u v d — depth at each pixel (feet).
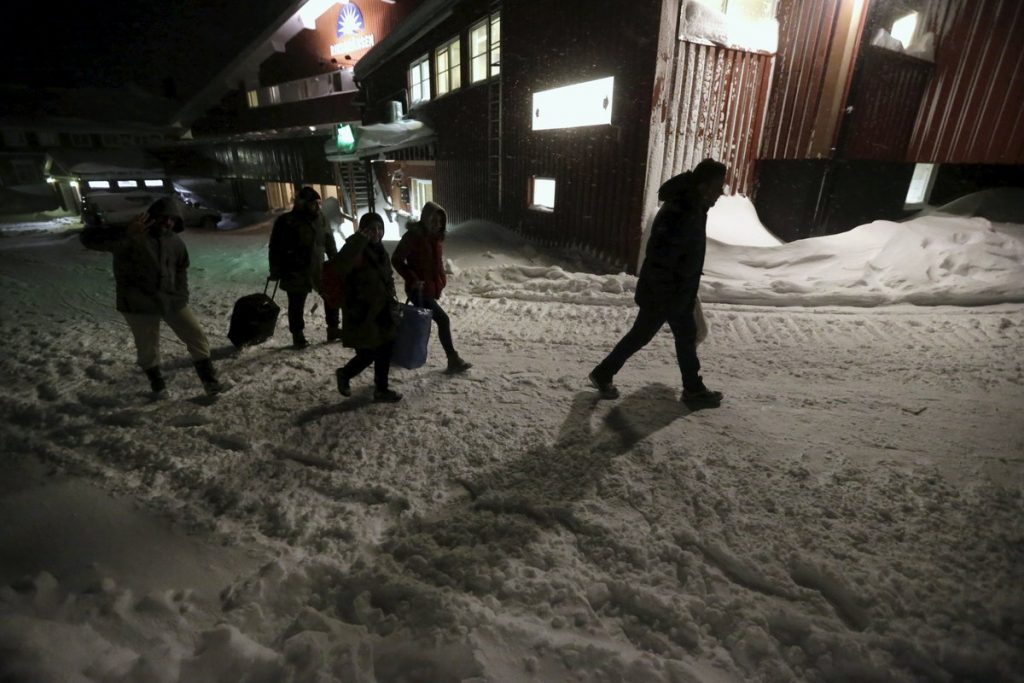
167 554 7.20
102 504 8.29
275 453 9.82
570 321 18.02
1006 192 26.37
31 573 6.73
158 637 5.77
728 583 6.59
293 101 77.10
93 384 13.01
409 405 11.73
